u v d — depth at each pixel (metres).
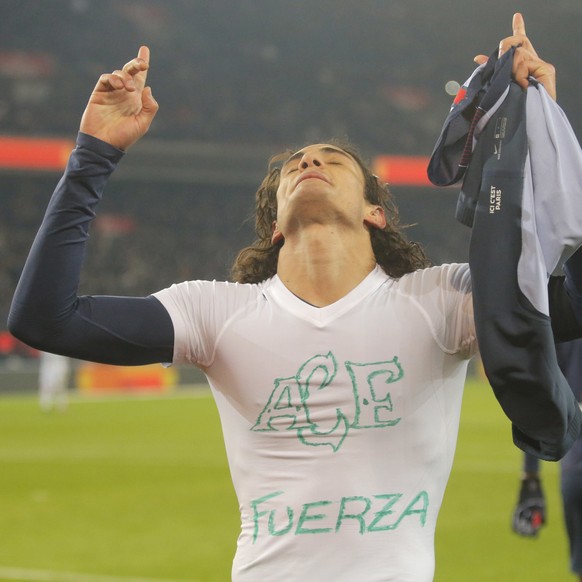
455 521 10.32
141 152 37.44
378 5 49.03
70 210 2.59
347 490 2.56
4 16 41.62
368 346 2.63
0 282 36.16
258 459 2.65
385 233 2.91
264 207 3.19
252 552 2.61
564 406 2.52
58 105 38.56
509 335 2.49
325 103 43.91
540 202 2.58
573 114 46.28
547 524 10.09
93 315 2.67
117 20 44.28
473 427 20.20
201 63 44.16
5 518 10.68
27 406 25.59
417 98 46.16
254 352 2.66
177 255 40.06
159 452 16.33
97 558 8.68
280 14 47.84
